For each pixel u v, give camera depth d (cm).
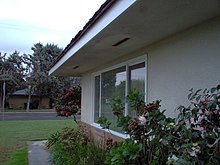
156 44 416
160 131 285
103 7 308
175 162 219
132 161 306
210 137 225
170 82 373
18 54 3941
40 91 3638
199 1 240
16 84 3725
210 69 295
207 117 235
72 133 716
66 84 3678
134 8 257
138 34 362
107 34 360
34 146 865
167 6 252
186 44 339
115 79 616
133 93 344
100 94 733
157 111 297
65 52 604
